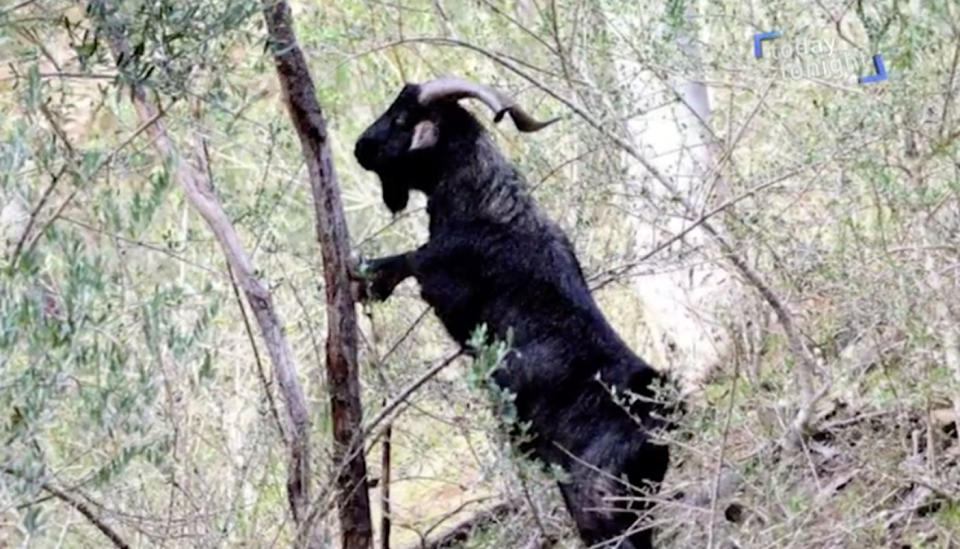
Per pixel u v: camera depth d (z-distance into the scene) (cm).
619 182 898
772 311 879
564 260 799
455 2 1127
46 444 666
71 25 652
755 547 721
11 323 499
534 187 821
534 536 813
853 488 795
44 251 587
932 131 811
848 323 837
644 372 767
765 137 960
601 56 894
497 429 741
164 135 642
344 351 706
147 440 599
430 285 798
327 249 700
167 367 715
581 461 748
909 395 765
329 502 701
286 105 691
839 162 811
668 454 765
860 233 838
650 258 884
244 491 817
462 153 818
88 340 622
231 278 744
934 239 793
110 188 671
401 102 834
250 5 612
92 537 749
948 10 778
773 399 842
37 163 572
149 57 601
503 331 790
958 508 761
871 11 965
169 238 791
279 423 735
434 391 819
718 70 907
